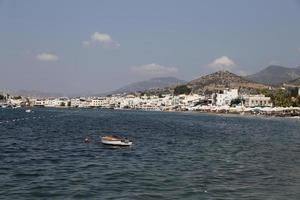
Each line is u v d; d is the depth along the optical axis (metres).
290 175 46.41
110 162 54.19
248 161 56.97
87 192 36.44
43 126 130.62
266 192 37.94
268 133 121.38
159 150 69.19
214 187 39.50
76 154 61.91
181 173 46.53
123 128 128.38
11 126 128.38
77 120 177.00
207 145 78.88
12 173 44.34
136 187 38.84
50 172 45.53
